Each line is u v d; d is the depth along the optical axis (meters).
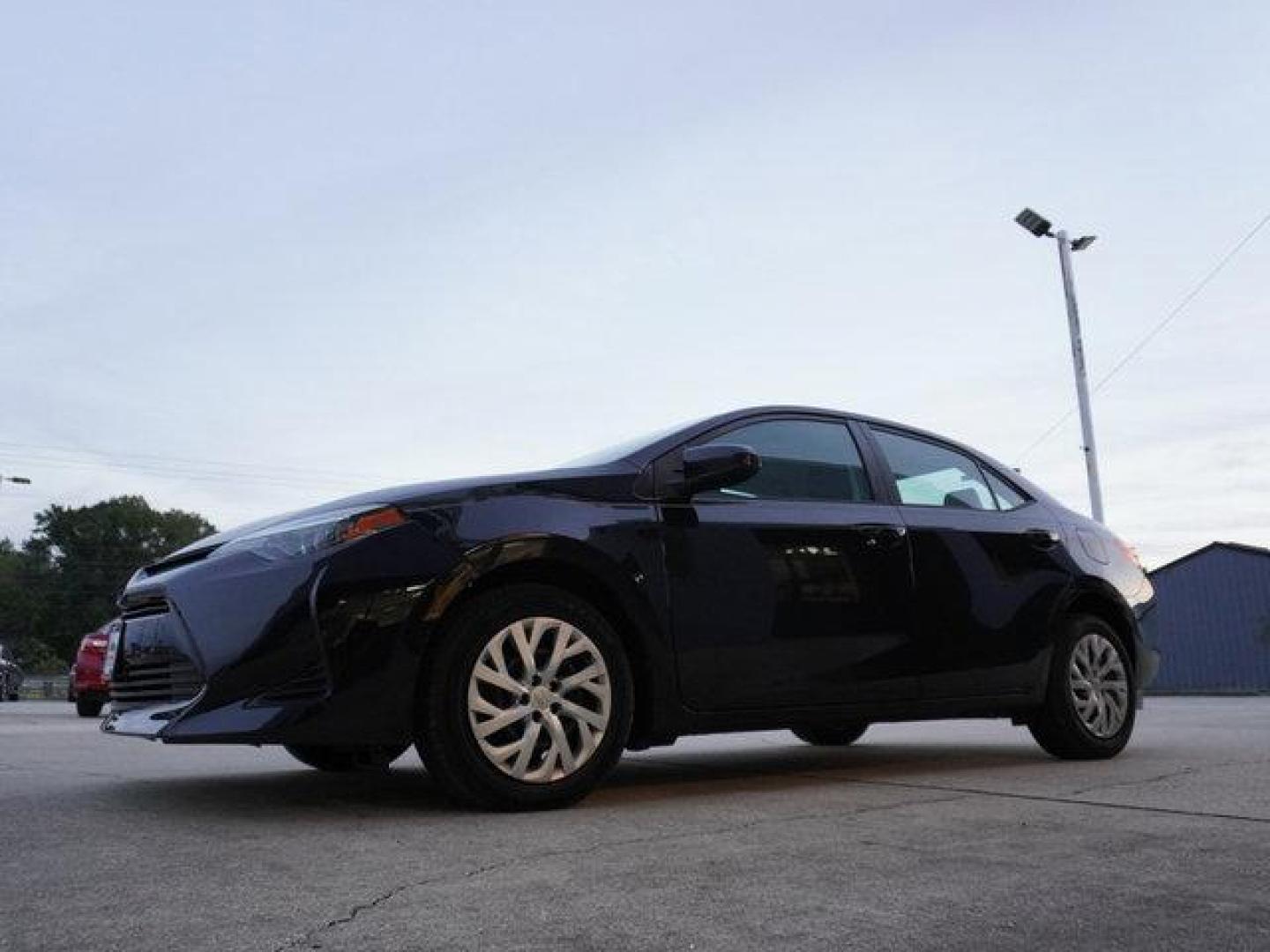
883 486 4.53
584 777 3.45
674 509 3.85
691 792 3.84
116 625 3.76
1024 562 4.77
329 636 3.22
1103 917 2.12
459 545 3.37
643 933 2.01
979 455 5.09
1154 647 5.30
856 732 5.93
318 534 3.35
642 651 3.69
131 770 4.67
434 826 3.11
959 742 6.08
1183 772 4.31
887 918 2.12
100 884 2.39
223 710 3.22
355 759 4.51
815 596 4.07
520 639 3.41
